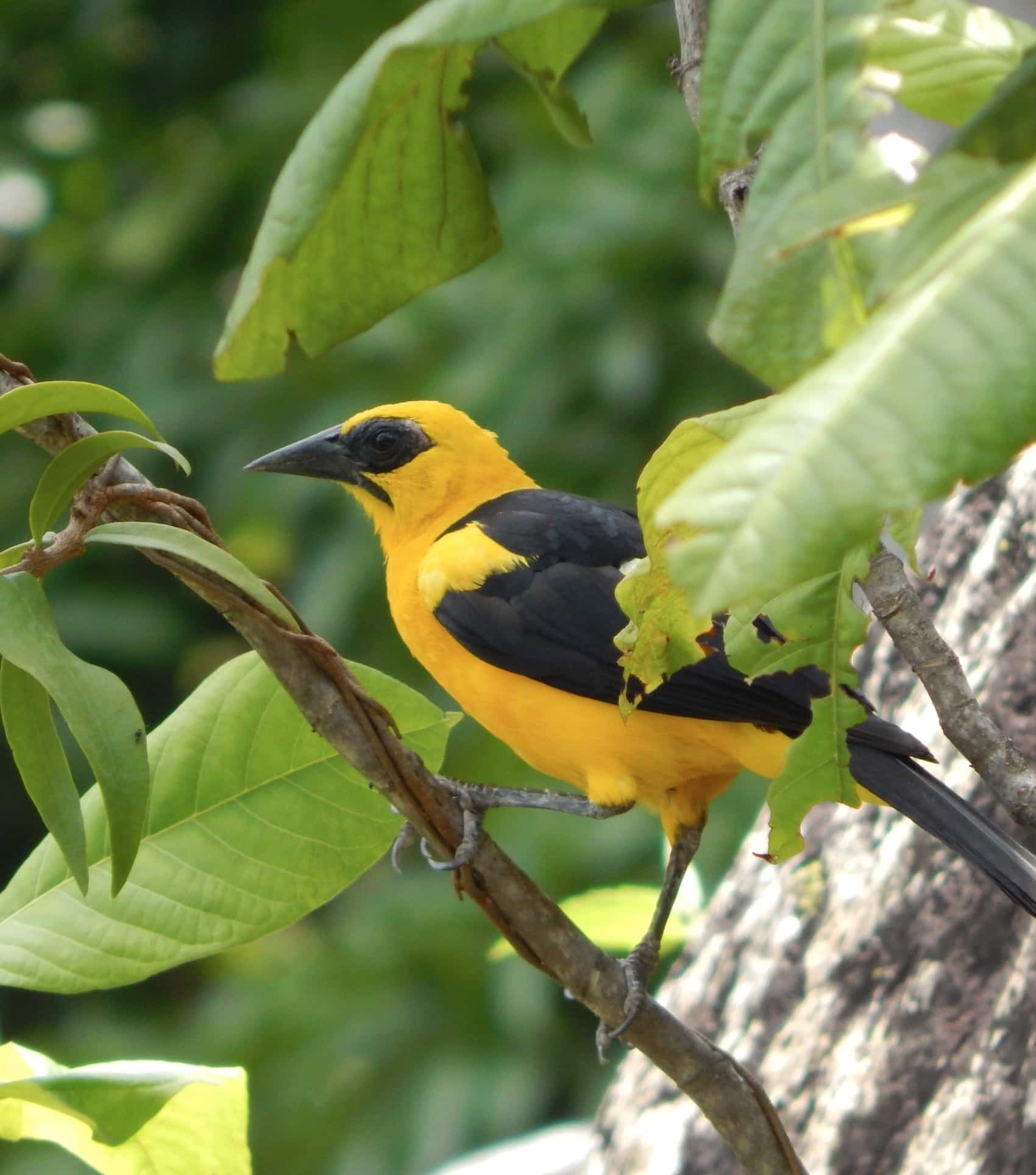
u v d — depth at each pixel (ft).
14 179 69.67
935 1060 24.35
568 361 49.47
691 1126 28.04
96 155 70.23
